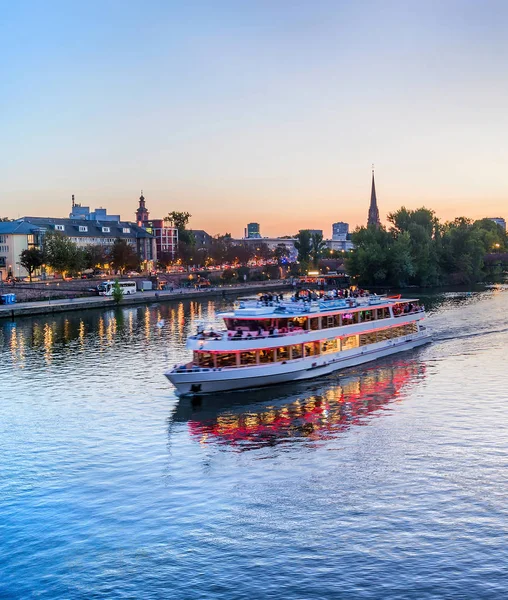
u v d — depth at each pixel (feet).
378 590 99.19
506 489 132.05
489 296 536.01
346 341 256.93
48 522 124.67
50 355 303.68
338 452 158.40
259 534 117.50
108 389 230.68
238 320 235.20
